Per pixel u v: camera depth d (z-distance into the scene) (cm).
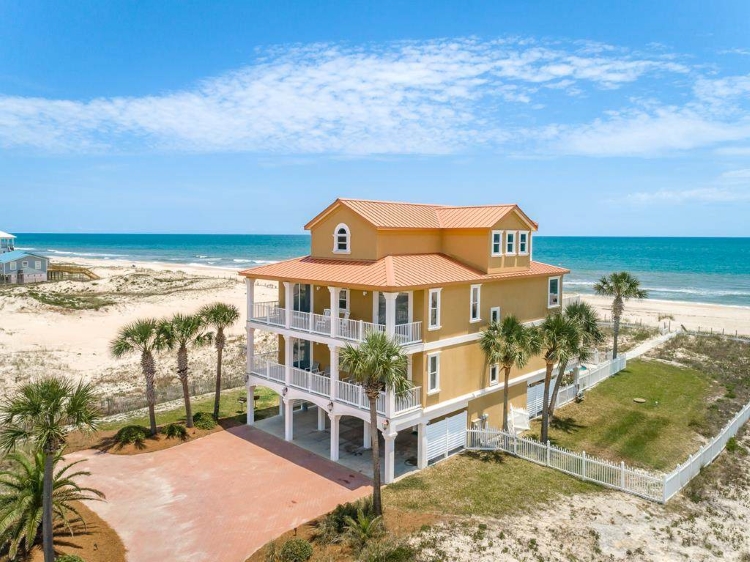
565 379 3541
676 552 1845
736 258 17475
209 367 4197
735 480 2412
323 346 3047
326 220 2914
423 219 2933
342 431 2950
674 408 3281
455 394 2612
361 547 1794
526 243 3094
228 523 1988
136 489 2248
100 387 3681
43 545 1653
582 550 1825
